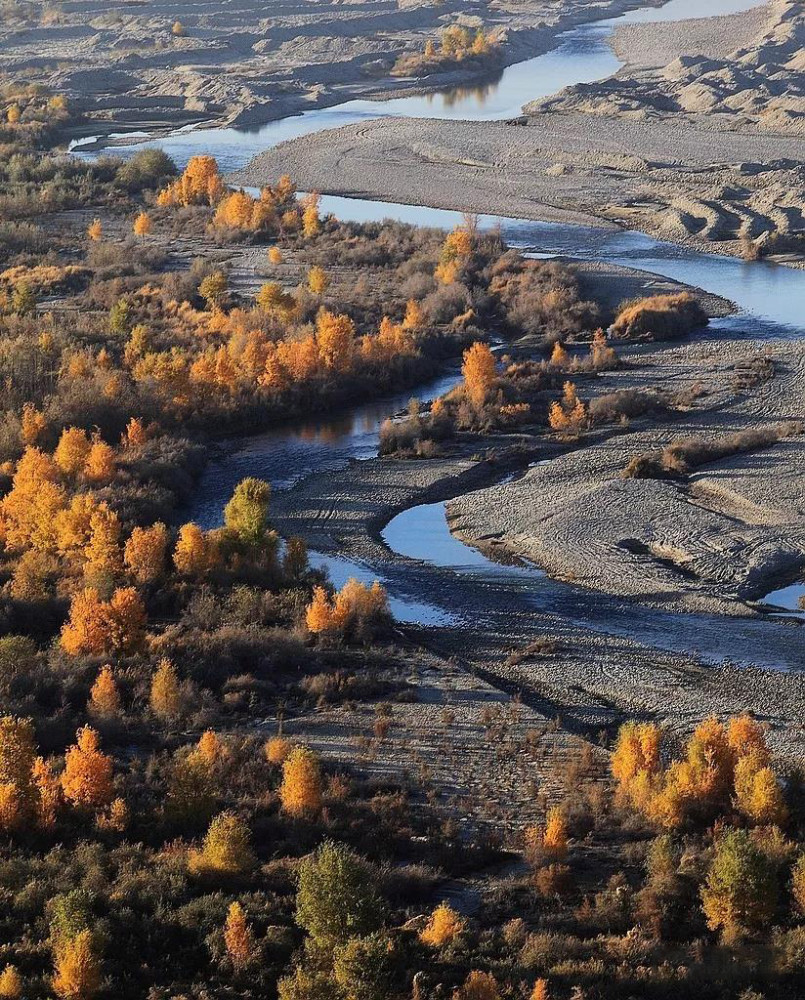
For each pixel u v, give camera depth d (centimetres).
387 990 7950
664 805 10181
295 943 8625
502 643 13900
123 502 16950
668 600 14825
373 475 19150
